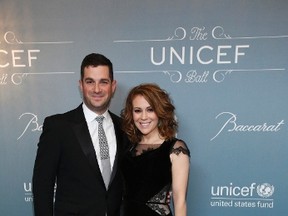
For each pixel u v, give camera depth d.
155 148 1.33
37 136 1.86
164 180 1.29
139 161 1.33
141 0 1.70
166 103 1.33
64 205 1.33
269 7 1.67
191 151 1.83
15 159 1.89
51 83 1.80
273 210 1.85
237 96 1.76
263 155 1.80
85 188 1.31
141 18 1.72
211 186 1.87
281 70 1.71
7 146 1.88
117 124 1.51
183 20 1.71
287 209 1.84
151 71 1.76
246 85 1.74
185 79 1.76
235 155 1.82
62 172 1.34
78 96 1.80
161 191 1.29
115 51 1.75
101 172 1.36
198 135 1.81
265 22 1.68
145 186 1.31
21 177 1.91
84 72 1.34
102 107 1.38
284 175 1.81
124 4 1.71
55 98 1.81
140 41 1.74
